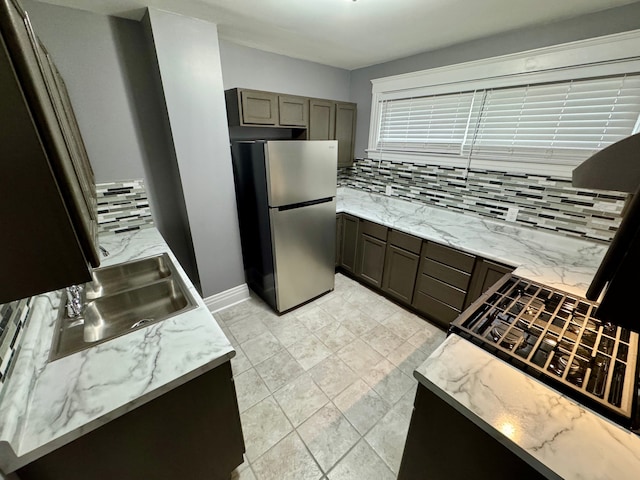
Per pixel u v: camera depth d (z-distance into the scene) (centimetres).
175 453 99
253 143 207
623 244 38
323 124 284
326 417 161
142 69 197
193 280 266
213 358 94
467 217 248
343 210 294
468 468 85
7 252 43
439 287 224
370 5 158
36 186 42
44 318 104
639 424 71
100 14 174
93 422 73
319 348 212
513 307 122
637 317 41
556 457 65
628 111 161
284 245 231
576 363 90
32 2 154
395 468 137
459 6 158
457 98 236
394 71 277
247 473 134
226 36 213
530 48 189
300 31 201
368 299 278
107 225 207
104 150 196
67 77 173
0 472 60
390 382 183
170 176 229
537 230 207
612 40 158
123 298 138
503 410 75
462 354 94
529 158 202
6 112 37
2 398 69
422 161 270
